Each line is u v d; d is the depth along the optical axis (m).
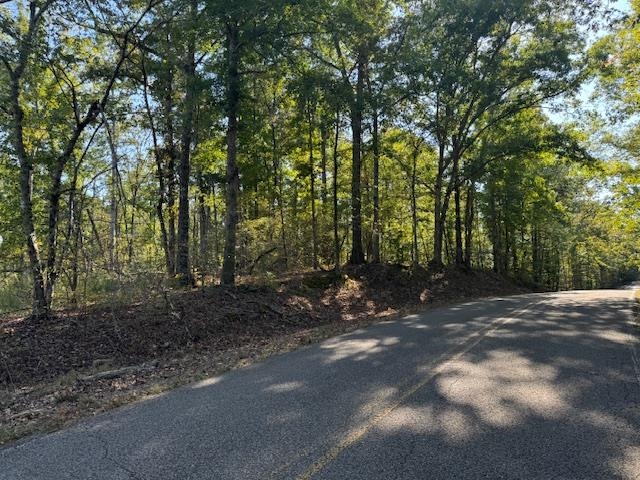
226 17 13.04
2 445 4.87
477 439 4.29
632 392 5.61
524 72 20.70
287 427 4.75
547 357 7.46
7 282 12.41
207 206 23.31
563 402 5.29
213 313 12.46
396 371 6.82
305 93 15.11
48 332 10.17
